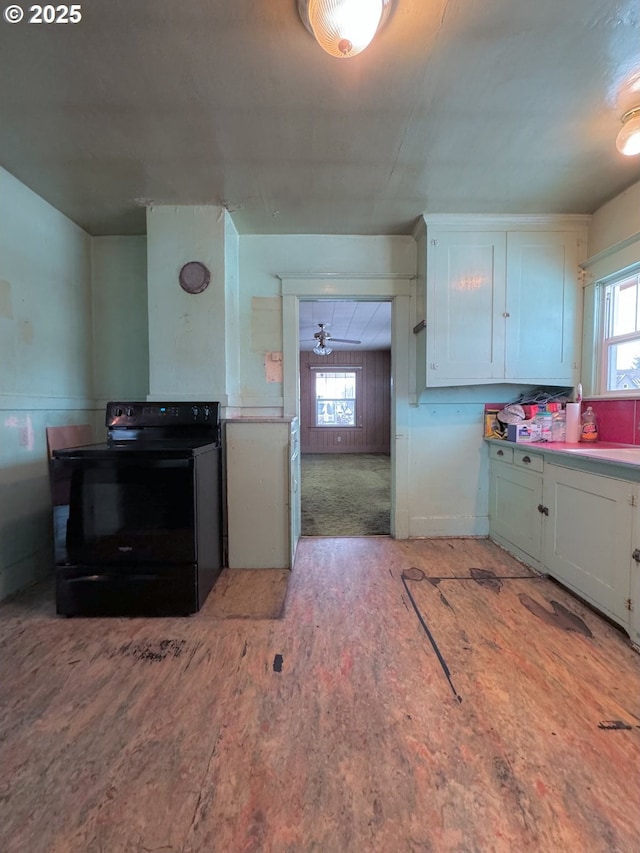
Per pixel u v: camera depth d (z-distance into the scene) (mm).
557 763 1161
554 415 2758
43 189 2373
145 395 3055
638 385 2455
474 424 3156
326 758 1183
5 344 2230
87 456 1979
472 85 1556
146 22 1279
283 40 1348
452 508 3184
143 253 3020
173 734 1271
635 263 2340
